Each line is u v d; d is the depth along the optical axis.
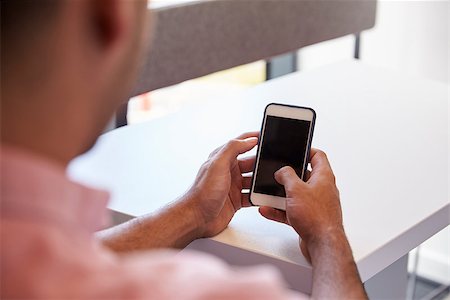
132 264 0.45
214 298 0.43
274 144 1.15
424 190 1.30
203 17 2.20
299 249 1.11
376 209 1.23
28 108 0.44
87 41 0.45
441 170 1.38
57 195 0.43
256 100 1.74
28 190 0.42
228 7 2.27
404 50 2.89
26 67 0.44
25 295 0.41
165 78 2.13
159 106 3.06
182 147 1.47
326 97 1.77
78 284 0.42
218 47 2.27
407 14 2.84
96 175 1.34
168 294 0.43
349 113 1.66
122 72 0.49
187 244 1.14
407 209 1.23
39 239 0.42
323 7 2.59
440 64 2.82
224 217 1.16
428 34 2.81
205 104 1.71
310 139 1.14
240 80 3.13
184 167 1.38
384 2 2.87
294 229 1.08
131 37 0.49
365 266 1.11
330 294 0.91
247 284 0.43
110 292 0.42
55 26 0.44
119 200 1.26
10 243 0.42
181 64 2.17
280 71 3.18
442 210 1.25
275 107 1.16
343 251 1.00
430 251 2.83
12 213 0.42
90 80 0.46
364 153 1.45
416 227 1.19
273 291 0.43
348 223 1.18
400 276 1.61
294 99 1.75
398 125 1.60
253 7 2.35
